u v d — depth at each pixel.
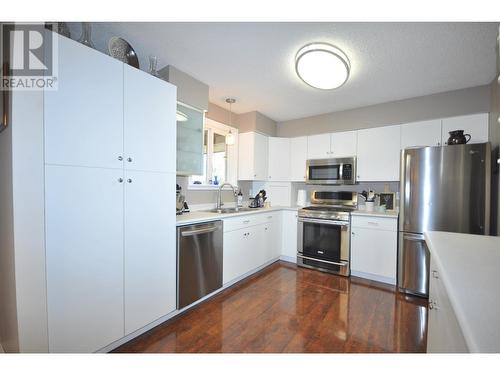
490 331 0.51
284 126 3.89
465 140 2.29
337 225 2.95
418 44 1.79
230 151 3.51
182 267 1.96
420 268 2.37
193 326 1.83
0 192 1.28
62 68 1.24
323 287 2.58
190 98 2.38
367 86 2.56
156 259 1.75
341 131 3.35
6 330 1.26
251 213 2.84
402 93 2.74
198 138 2.51
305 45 1.84
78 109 1.30
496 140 2.26
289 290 2.50
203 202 3.13
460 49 1.84
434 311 1.10
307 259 3.17
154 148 1.72
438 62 2.04
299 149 3.69
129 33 1.73
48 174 1.20
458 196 2.22
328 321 1.92
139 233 1.63
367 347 1.59
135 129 1.59
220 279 2.38
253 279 2.80
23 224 1.12
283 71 2.29
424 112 2.78
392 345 1.62
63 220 1.25
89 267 1.37
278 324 1.87
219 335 1.72
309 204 3.87
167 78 2.20
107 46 1.84
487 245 1.25
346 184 3.28
